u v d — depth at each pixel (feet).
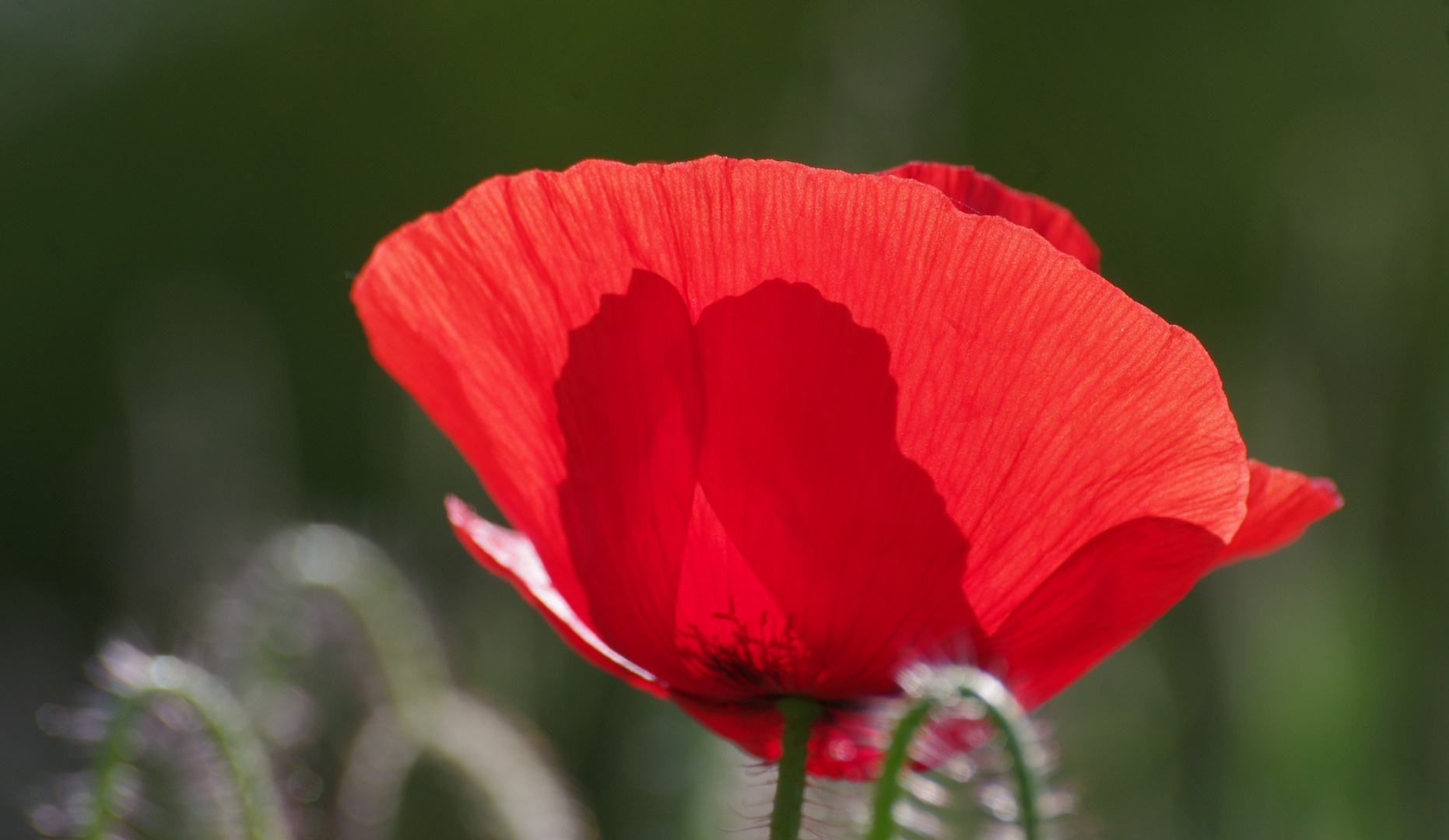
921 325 1.73
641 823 2.26
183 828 1.84
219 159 10.25
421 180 10.39
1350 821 2.34
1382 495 2.49
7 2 9.79
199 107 10.32
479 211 1.76
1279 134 7.68
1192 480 1.74
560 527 1.79
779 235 1.73
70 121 10.28
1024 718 1.74
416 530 2.44
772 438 1.74
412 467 2.47
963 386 1.73
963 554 1.75
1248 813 2.39
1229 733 2.55
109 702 1.83
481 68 10.40
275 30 10.37
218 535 2.74
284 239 10.18
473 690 2.20
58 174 10.20
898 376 1.73
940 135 2.22
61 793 1.82
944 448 1.74
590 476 1.77
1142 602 1.76
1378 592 2.43
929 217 1.72
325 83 10.37
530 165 10.39
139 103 10.36
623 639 1.79
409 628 1.98
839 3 2.24
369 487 4.07
